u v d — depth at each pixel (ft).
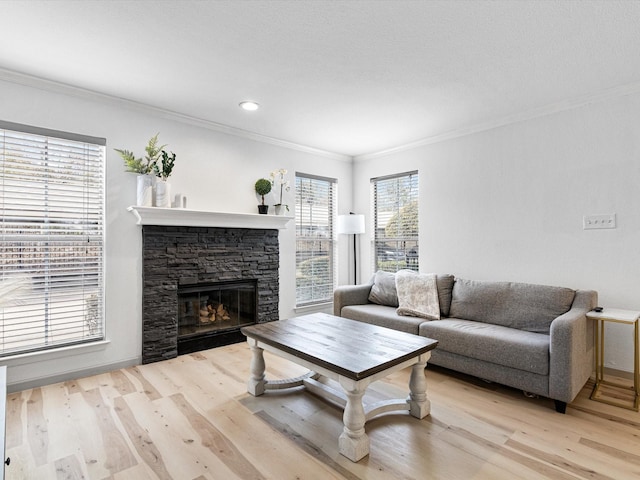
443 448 6.32
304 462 5.93
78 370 9.50
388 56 7.85
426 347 7.27
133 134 10.57
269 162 14.02
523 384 8.14
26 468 5.73
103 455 6.09
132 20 6.53
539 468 5.73
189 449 6.27
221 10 6.24
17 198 8.82
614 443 6.45
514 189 11.39
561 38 7.09
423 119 11.80
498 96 9.97
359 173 16.83
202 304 12.42
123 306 10.32
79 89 9.48
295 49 7.57
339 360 6.41
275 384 8.61
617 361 9.48
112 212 10.15
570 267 10.24
